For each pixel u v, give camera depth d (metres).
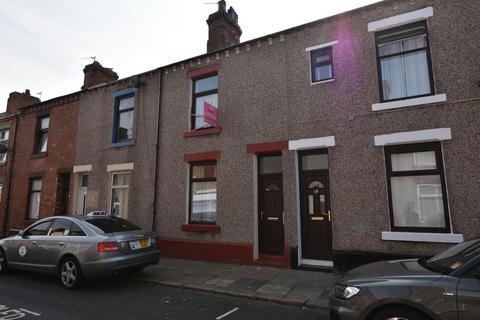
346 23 8.22
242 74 9.59
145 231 7.66
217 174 9.52
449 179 6.68
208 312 5.45
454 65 6.93
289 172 8.42
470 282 3.32
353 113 7.83
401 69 7.62
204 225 9.49
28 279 7.86
